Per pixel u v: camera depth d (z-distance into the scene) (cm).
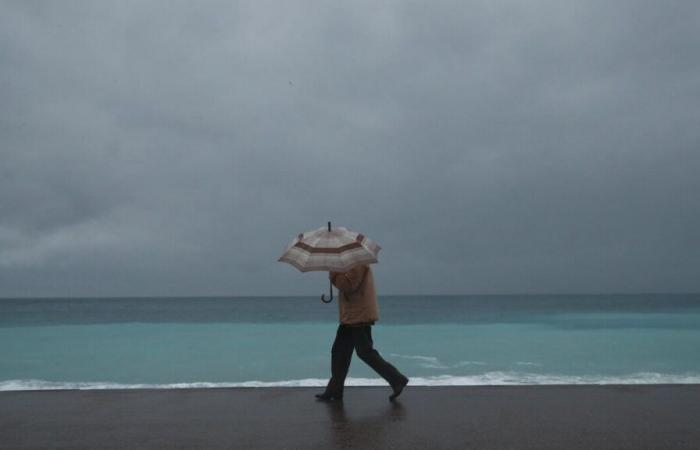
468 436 529
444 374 1248
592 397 713
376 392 755
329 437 529
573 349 1756
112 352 1745
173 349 1820
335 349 710
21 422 593
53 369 1369
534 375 1207
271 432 548
